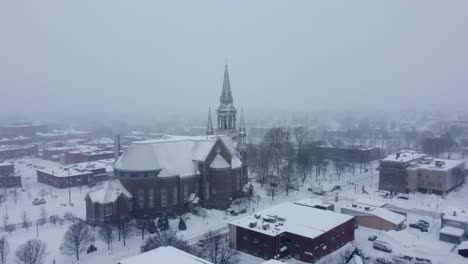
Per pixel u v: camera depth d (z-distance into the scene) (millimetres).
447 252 102125
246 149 166250
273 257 99125
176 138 158125
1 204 151375
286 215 114750
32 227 120062
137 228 119250
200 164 142875
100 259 97312
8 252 95688
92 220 121000
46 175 193875
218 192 140375
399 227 119875
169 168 136250
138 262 74812
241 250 106125
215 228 121312
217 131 171000
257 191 168750
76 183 188375
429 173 166125
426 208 145125
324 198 159125
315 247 97250
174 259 76062
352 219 112625
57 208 145250
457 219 115375
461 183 183750
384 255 98688
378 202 137250
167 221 118812
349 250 102688
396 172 169625
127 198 126375
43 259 95000
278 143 199875
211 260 92125
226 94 168375
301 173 188875
